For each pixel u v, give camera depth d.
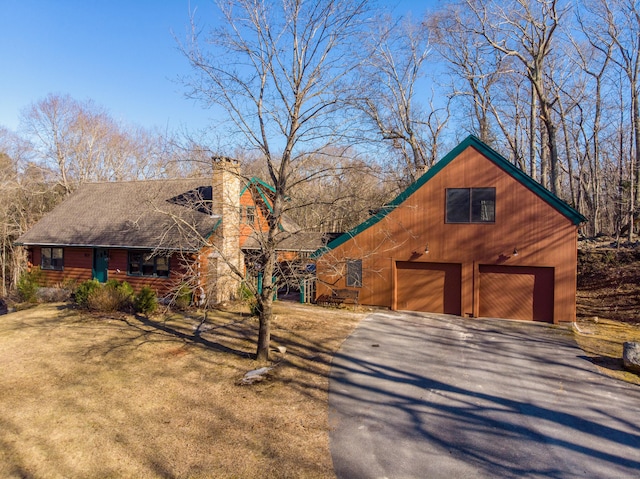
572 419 8.87
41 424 8.47
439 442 7.89
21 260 31.17
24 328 15.87
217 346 13.53
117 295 18.58
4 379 10.86
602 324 16.98
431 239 18.52
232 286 20.59
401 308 19.16
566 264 16.69
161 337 14.53
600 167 38.78
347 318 17.55
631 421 8.80
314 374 11.23
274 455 7.34
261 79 12.02
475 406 9.45
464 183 18.00
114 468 6.97
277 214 11.71
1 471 6.91
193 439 7.87
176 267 19.52
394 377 11.12
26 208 34.28
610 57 30.84
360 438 7.98
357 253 19.66
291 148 11.83
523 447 7.74
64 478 6.71
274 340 14.12
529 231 17.14
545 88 32.94
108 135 42.41
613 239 28.12
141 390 10.09
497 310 17.77
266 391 10.07
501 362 12.34
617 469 7.06
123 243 19.95
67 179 39.78
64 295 21.25
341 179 12.59
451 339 14.63
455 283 18.34
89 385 10.41
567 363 12.28
